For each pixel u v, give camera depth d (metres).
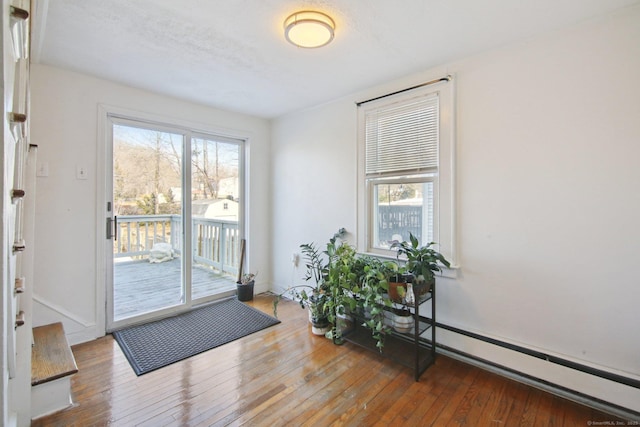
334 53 2.11
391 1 1.56
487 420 1.62
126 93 2.68
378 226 2.75
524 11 1.65
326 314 2.59
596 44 1.70
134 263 2.83
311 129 3.30
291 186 3.55
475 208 2.15
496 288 2.07
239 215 3.69
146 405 1.70
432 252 2.10
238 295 3.49
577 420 1.62
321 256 3.21
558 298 1.84
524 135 1.94
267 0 1.56
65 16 1.69
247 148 3.65
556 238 1.84
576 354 1.79
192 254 3.22
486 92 2.08
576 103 1.76
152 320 2.88
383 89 2.64
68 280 2.40
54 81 2.32
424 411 1.68
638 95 1.59
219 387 1.88
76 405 1.69
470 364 2.16
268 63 2.26
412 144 2.45
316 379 1.97
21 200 1.27
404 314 2.18
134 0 1.56
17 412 1.45
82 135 2.45
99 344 2.41
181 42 1.98
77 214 2.43
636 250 1.61
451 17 1.70
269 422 1.59
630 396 1.62
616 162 1.65
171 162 3.05
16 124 0.79
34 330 2.16
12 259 1.01
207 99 3.04
